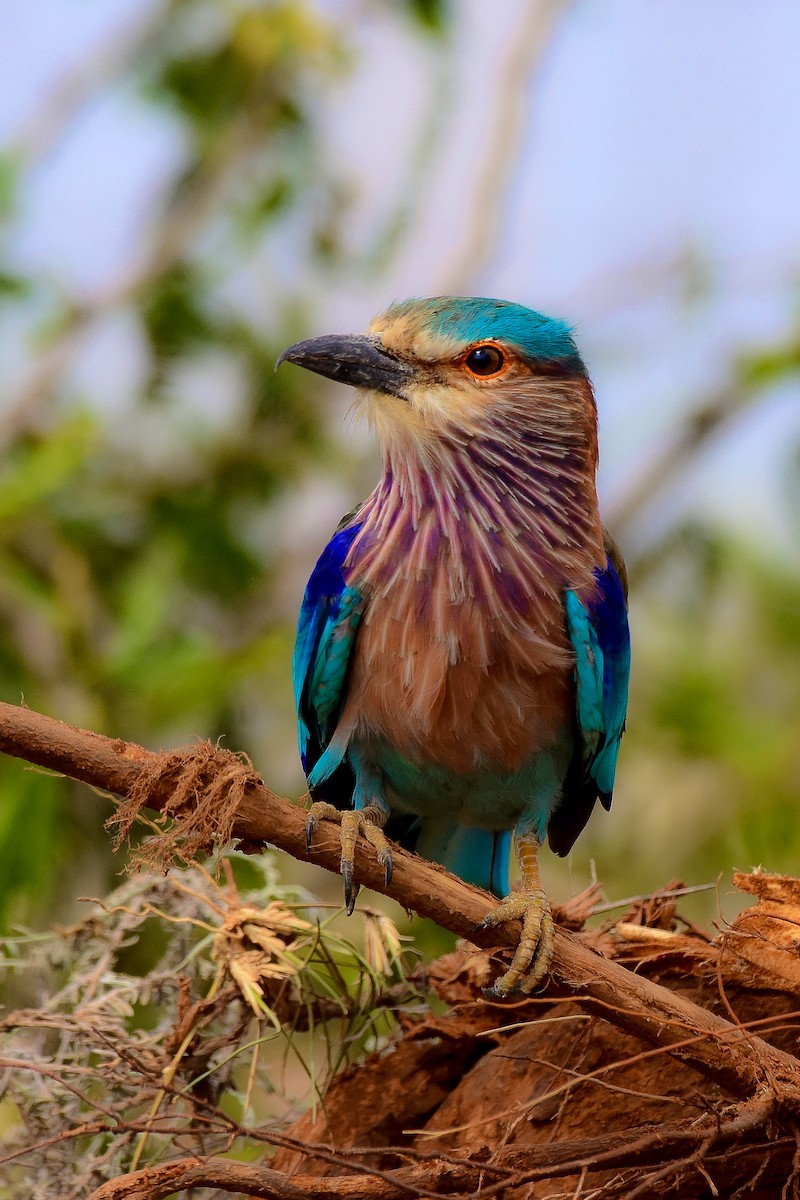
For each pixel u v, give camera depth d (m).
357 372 9.81
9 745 7.31
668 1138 7.07
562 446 9.81
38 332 15.70
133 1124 7.29
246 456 15.55
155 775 7.37
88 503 14.62
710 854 13.91
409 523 9.54
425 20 16.61
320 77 16.81
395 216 16.59
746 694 15.11
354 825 8.33
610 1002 7.62
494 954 8.30
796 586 15.34
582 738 9.94
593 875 9.88
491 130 16.98
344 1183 7.21
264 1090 10.37
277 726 14.37
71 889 12.91
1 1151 8.70
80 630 13.55
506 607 9.42
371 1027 9.77
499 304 10.00
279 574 15.76
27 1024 8.75
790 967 8.16
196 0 16.80
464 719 9.51
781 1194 7.70
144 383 15.59
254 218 16.30
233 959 8.66
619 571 10.93
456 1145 8.61
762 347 16.23
